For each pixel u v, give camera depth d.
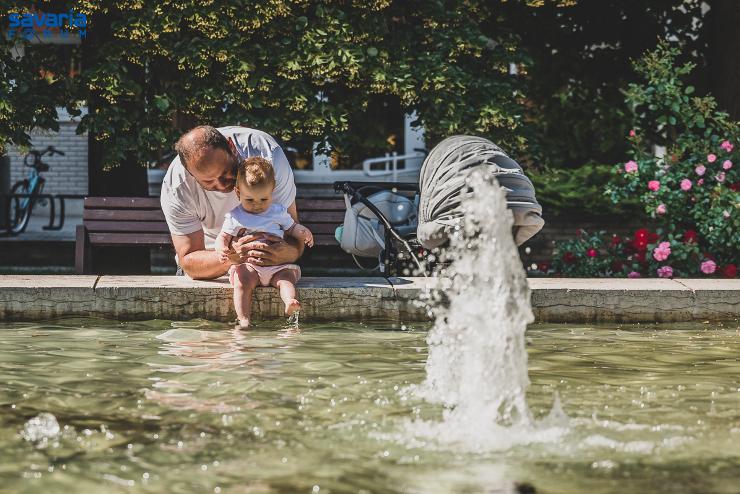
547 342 5.76
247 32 9.50
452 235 5.21
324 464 3.26
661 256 9.06
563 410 4.04
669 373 4.84
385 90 9.91
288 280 6.33
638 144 9.77
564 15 11.79
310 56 9.36
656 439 3.59
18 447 3.44
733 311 6.58
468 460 3.31
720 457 3.36
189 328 6.11
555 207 12.09
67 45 10.82
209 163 6.07
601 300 6.53
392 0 9.99
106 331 5.96
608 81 11.98
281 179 6.62
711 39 11.56
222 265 6.44
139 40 9.33
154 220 9.15
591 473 3.18
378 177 14.15
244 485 3.03
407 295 6.49
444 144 5.66
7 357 5.09
